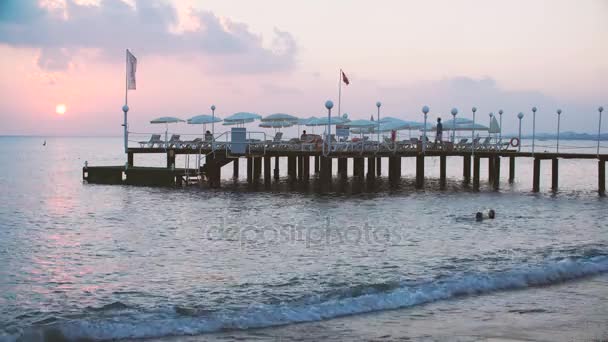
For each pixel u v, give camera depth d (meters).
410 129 48.62
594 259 18.50
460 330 12.32
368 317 13.10
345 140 41.47
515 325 12.66
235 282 15.86
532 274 16.34
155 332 12.18
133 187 40.56
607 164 91.12
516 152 42.12
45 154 115.56
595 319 13.09
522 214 29.25
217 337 11.89
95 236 22.64
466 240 21.92
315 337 11.89
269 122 50.44
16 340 11.77
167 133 42.53
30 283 15.87
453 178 52.38
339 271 16.97
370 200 33.72
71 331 12.16
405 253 19.44
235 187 40.56
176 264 17.94
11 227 24.84
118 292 14.99
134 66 44.34
